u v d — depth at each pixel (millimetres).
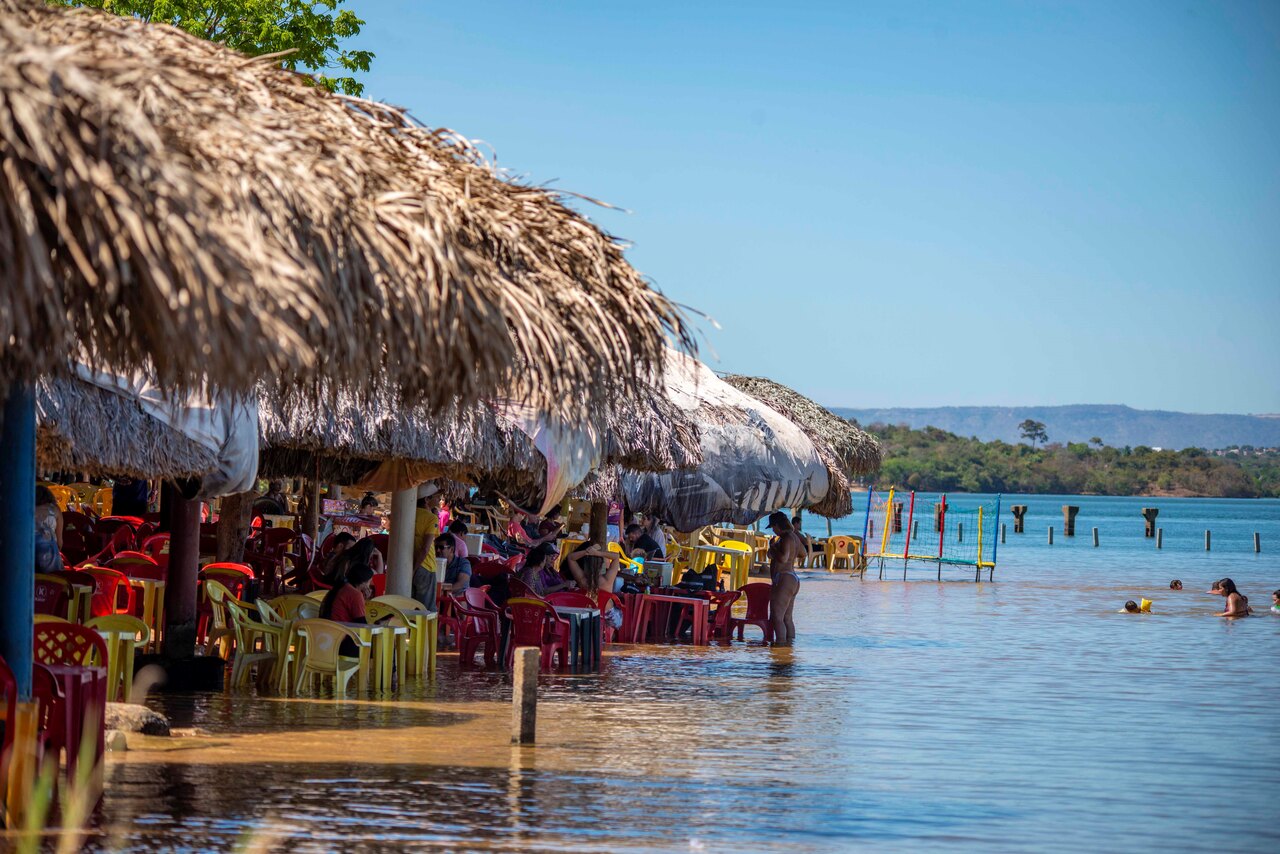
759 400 41188
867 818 15836
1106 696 27547
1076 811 16688
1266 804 17297
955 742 21609
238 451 17891
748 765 18922
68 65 8023
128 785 15312
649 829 14664
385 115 12211
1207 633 41906
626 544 46969
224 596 25406
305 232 9633
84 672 14047
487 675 27766
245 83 10898
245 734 19172
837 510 42938
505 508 55469
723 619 38094
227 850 12758
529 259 11633
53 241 8930
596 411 12039
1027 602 54469
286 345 8320
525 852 13445
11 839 12352
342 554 25047
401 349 10258
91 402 16562
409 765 17578
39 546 23266
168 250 8156
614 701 24828
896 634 40469
